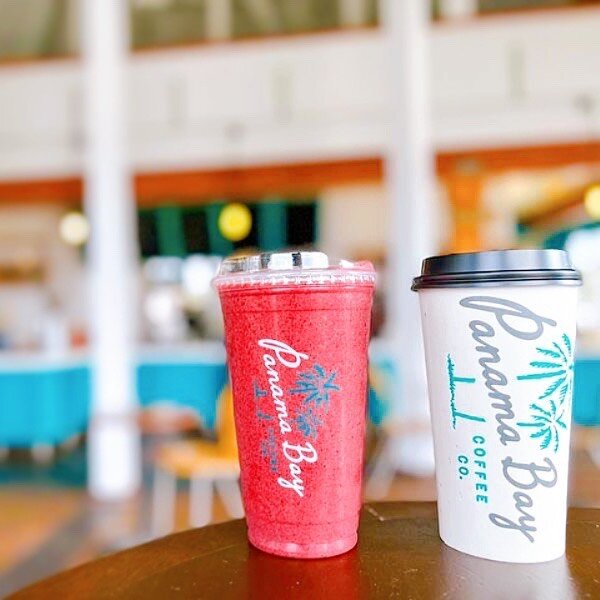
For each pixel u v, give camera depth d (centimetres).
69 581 69
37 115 745
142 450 632
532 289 68
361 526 83
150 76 727
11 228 977
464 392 72
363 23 686
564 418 71
